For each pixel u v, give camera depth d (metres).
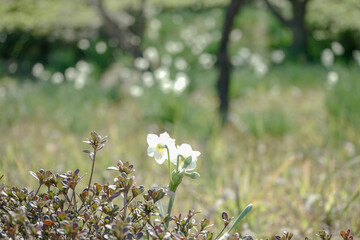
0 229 2.43
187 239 2.37
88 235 2.44
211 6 22.92
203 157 7.18
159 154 2.78
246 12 20.08
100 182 5.45
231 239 2.43
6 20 14.93
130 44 13.61
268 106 10.92
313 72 14.24
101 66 16.09
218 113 9.83
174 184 2.71
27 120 9.87
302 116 10.07
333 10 17.44
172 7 23.00
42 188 4.71
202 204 4.98
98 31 16.41
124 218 2.48
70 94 11.93
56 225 2.39
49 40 15.87
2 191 2.52
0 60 15.91
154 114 9.44
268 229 4.56
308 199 5.05
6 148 6.57
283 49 17.72
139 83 12.49
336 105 9.12
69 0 15.59
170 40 18.81
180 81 10.23
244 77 13.54
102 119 9.96
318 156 7.36
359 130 8.01
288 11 19.44
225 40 9.78
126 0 18.56
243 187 5.34
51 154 6.78
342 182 5.74
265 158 7.43
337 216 4.73
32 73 15.62
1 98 11.55
